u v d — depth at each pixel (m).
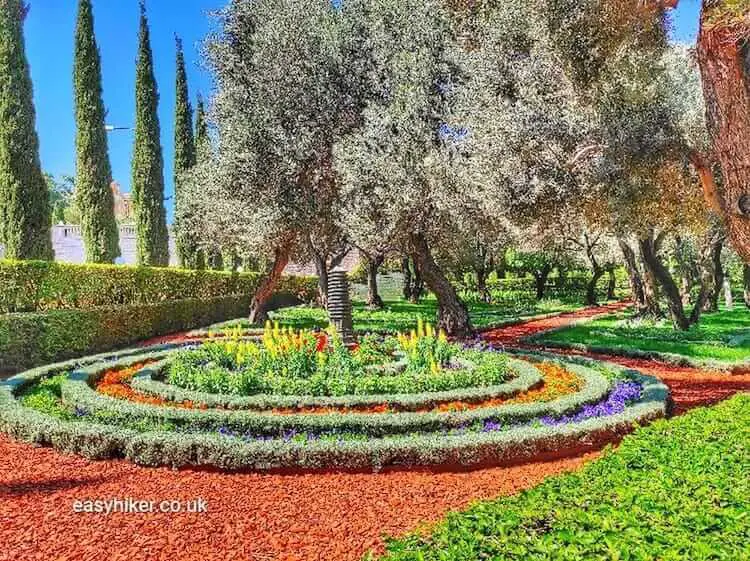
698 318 18.34
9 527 4.46
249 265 32.75
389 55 14.24
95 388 8.55
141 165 21.33
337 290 11.02
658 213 13.58
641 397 7.82
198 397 7.39
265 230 16.31
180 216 22.48
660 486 3.46
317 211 16.55
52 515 4.69
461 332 15.87
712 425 4.99
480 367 8.84
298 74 14.81
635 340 15.05
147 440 5.91
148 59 21.50
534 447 6.09
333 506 4.92
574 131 11.71
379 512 4.80
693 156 10.55
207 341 11.05
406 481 5.53
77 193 17.91
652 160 11.21
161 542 4.23
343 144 14.67
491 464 5.97
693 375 11.11
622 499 3.24
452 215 13.68
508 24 12.77
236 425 6.47
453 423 6.59
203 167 18.62
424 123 13.34
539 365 10.23
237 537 4.32
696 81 12.70
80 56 17.75
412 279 35.91
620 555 2.53
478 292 37.66
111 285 16.75
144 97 21.39
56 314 13.25
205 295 23.62
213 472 5.77
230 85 16.03
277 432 6.46
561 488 3.50
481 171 12.41
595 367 10.05
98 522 4.57
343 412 7.04
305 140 14.96
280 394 7.64
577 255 34.56
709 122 6.96
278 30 14.84
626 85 11.46
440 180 13.06
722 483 3.53
